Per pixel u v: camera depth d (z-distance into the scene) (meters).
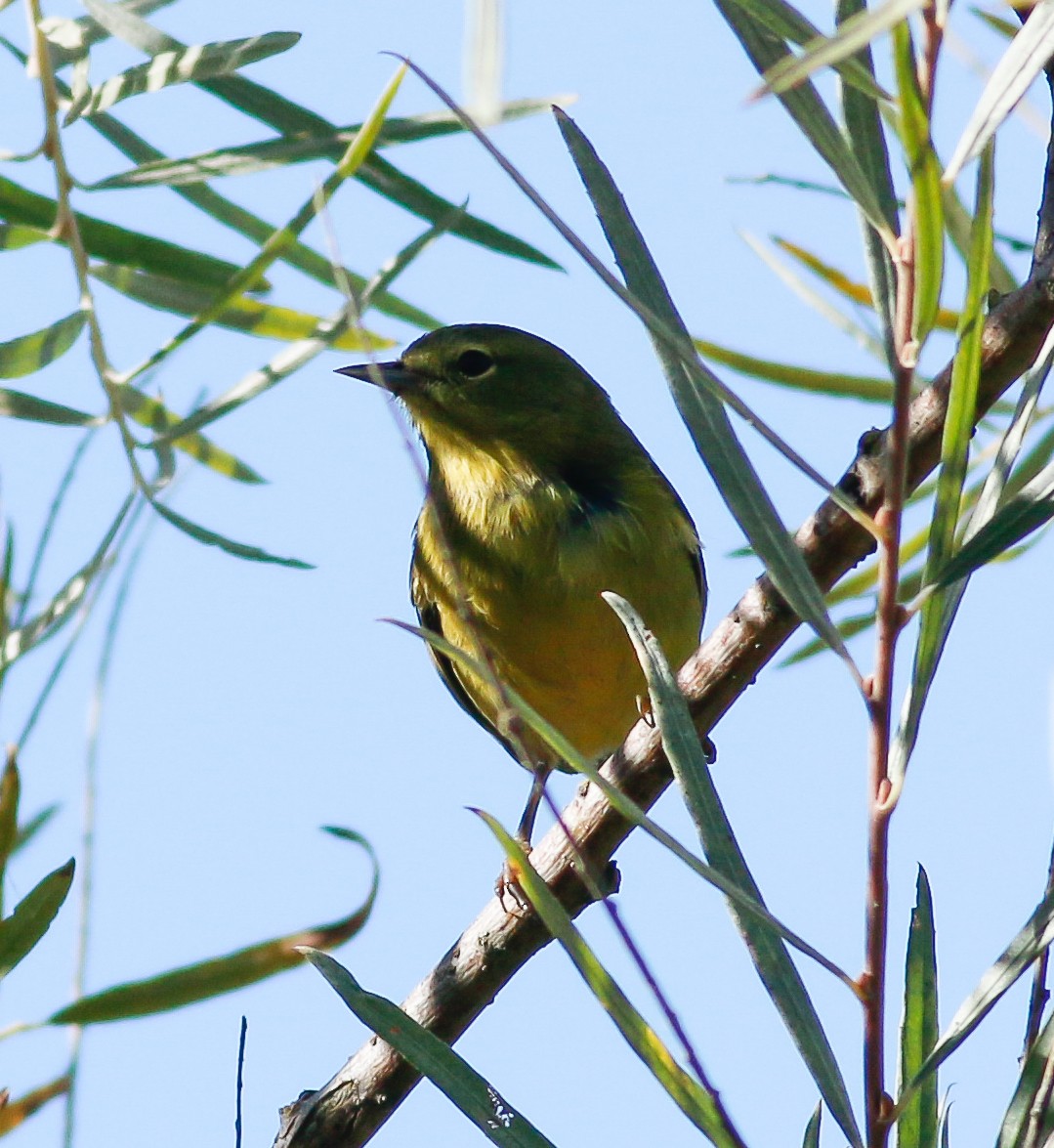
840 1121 5.34
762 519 5.53
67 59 7.56
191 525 7.44
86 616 7.50
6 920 6.64
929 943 6.06
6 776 6.99
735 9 5.22
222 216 8.27
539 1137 5.82
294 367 7.59
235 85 7.70
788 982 5.51
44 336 7.63
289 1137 8.75
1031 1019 6.11
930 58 4.76
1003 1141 5.99
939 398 6.86
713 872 5.27
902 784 5.23
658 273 5.63
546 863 8.70
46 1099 6.84
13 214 7.84
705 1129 5.36
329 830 6.97
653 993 5.26
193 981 6.77
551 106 5.96
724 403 5.55
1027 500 5.38
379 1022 5.96
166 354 7.59
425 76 4.70
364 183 7.68
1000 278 8.51
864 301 9.27
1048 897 5.57
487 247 7.70
